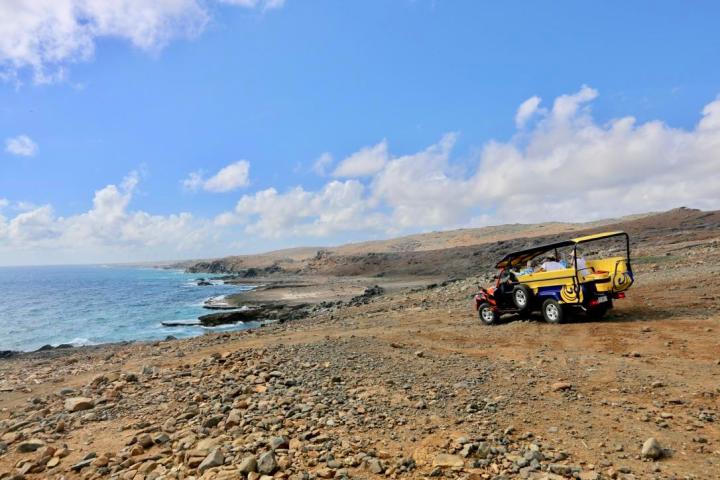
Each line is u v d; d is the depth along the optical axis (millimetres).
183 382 9500
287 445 5625
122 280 129500
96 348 23547
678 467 4562
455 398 7082
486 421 6020
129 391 9375
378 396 7355
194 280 115438
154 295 69438
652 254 30609
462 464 4785
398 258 92188
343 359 10102
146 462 5504
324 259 111938
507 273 15008
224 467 5059
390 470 4773
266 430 6203
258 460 5047
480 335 12742
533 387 7418
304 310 32844
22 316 46469
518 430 5723
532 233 128875
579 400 6703
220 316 35562
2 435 7340
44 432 7297
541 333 12188
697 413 5965
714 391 6699
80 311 49688
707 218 52781
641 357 8969
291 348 11688
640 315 13039
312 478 4723
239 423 6543
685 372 7730
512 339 11789
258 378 8992
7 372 16312
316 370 9289
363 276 79500
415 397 7227
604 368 8273
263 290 62750
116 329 34562
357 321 19453
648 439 5008
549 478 4320
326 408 6902
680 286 16656
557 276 13281
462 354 10281
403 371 8867
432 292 28672
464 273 62531
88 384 10586
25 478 5613
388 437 5738
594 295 12625
